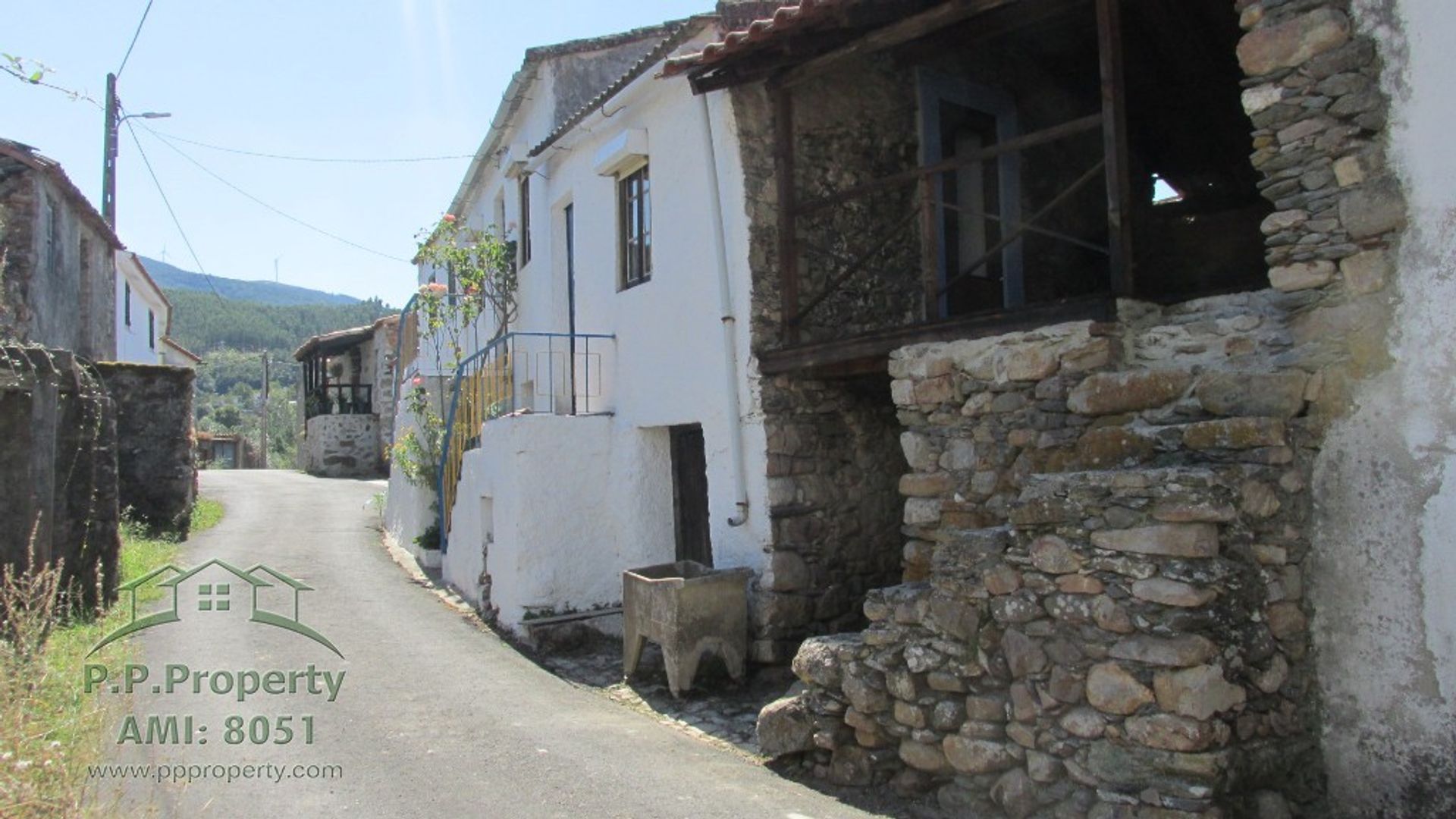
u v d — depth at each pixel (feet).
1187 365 16.52
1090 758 13.35
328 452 87.20
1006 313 19.06
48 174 45.47
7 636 18.45
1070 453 17.56
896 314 27.09
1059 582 13.94
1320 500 14.53
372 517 54.95
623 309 30.73
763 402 24.56
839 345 22.56
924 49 24.85
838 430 25.68
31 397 23.62
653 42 41.01
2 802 11.87
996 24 23.16
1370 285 14.21
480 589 31.99
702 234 26.50
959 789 15.23
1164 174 32.17
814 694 17.46
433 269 62.03
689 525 29.96
